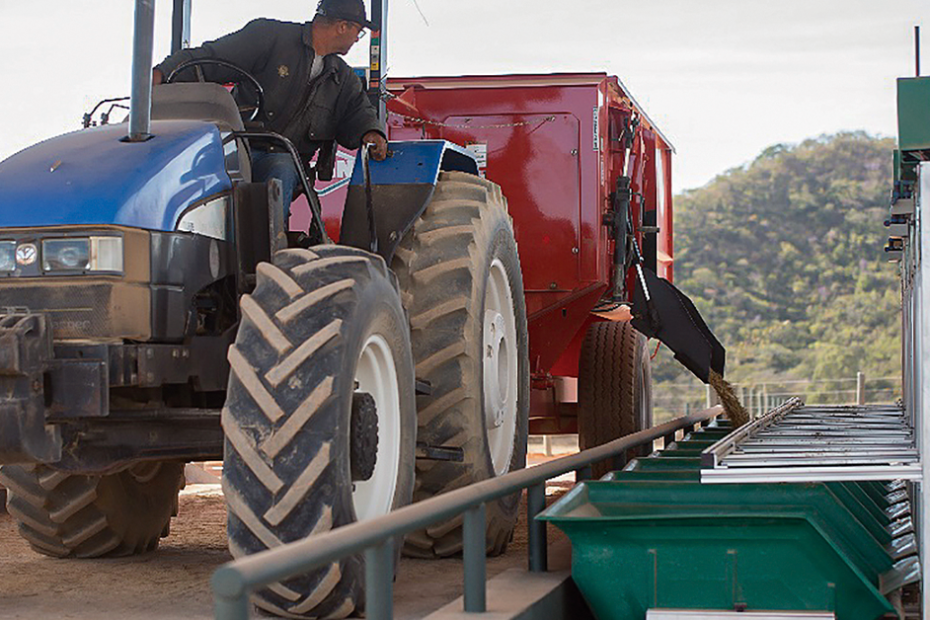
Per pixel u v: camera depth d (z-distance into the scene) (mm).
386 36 6984
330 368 4453
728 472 4777
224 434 4512
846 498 5918
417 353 5922
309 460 4367
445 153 6785
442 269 6000
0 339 4270
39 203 4715
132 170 4863
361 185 6098
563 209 9969
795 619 4773
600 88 9961
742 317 67938
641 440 7258
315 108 6258
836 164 73062
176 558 6539
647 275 8758
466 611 4629
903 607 5586
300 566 3119
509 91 10055
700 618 4832
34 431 4340
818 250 70000
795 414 9031
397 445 5125
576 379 10734
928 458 4707
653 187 11984
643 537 4898
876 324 65938
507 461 6742
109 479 6324
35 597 5383
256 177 5895
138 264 4742
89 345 4523
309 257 4832
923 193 4719
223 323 5258
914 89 4617
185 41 6914
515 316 6926
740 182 72562
